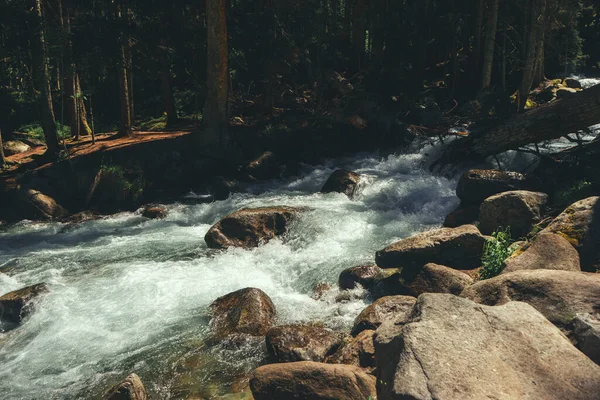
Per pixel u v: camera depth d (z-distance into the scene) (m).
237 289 9.73
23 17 18.75
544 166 12.89
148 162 18.02
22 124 24.98
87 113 27.52
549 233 7.65
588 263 7.49
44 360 7.64
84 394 6.80
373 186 15.22
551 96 25.72
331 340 7.27
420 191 14.18
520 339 4.44
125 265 11.32
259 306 8.36
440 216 12.45
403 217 12.70
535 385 4.02
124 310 9.04
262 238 11.91
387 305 7.79
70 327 8.52
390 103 23.41
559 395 3.95
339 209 13.65
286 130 21.08
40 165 17.81
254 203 15.41
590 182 10.96
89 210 16.28
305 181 17.62
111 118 27.52
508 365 4.17
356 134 21.44
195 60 22.25
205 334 8.11
